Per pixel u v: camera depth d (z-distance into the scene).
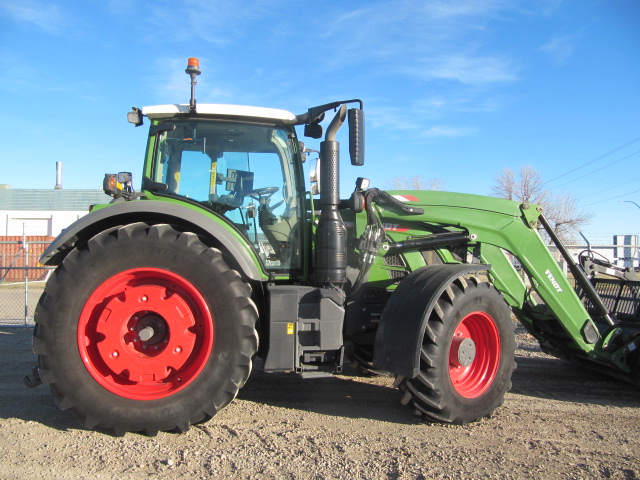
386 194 4.07
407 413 3.87
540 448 3.21
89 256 3.27
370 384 4.67
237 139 4.04
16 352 6.09
